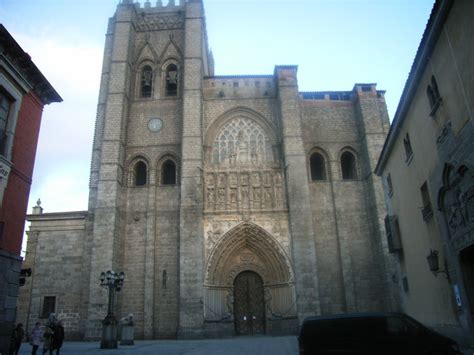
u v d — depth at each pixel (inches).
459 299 682.2
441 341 531.2
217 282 1437.0
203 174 1535.4
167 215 1540.4
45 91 861.8
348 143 1669.5
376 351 546.3
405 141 919.7
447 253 715.4
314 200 1583.4
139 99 1721.2
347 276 1472.7
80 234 1517.0
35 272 1486.2
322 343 578.9
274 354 802.2
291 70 1663.4
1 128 740.0
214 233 1461.6
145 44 1836.9
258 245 1499.8
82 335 1390.3
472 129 570.3
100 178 1510.8
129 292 1454.2
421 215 861.8
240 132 1668.3
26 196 794.8
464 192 624.7
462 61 582.6
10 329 708.0
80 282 1462.8
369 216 1552.7
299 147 1545.3
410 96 818.2
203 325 1334.9
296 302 1374.3
